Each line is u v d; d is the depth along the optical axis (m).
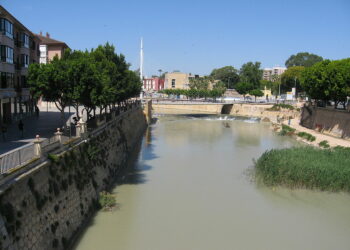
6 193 15.25
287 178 32.81
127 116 53.47
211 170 39.47
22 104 49.75
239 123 90.81
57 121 44.69
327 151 41.28
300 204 29.31
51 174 20.09
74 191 22.81
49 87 29.84
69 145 24.19
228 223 25.25
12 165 16.52
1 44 37.84
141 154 47.25
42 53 69.25
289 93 138.75
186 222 25.08
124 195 29.94
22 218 15.93
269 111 110.56
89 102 33.03
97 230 22.94
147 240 22.05
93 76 30.66
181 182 34.53
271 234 23.83
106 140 35.12
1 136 31.00
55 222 19.06
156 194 30.61
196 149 51.81
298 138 64.75
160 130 72.06
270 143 59.38
